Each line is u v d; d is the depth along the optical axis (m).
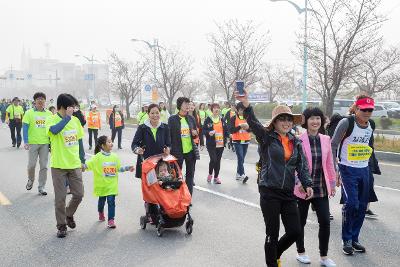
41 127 9.81
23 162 15.03
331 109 17.77
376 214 8.26
